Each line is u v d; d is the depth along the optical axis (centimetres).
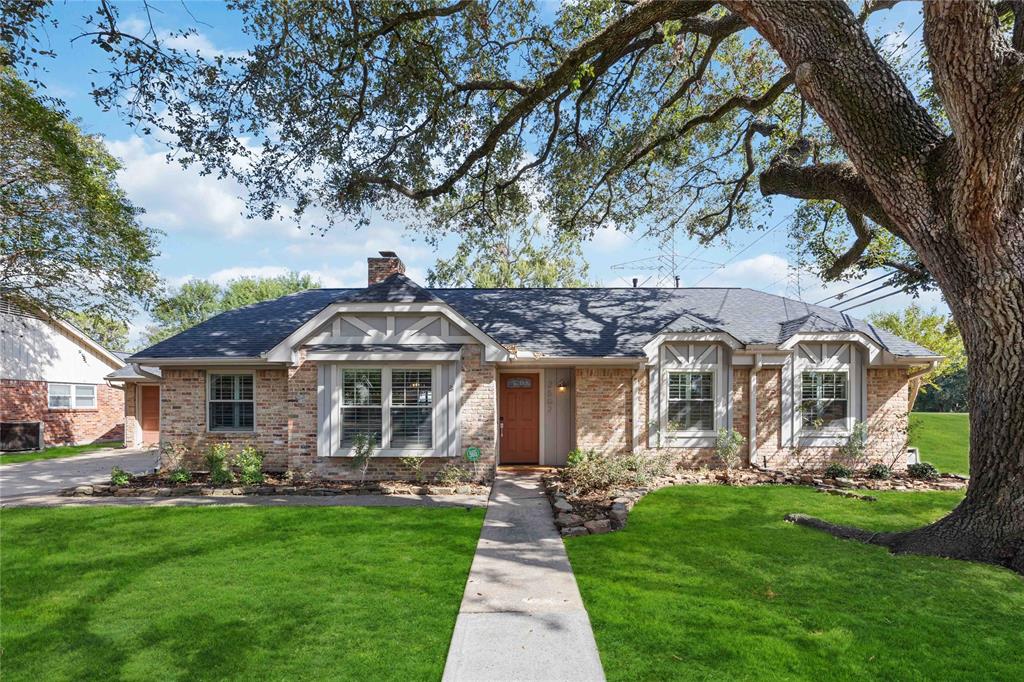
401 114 1155
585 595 540
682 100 1434
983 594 524
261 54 974
